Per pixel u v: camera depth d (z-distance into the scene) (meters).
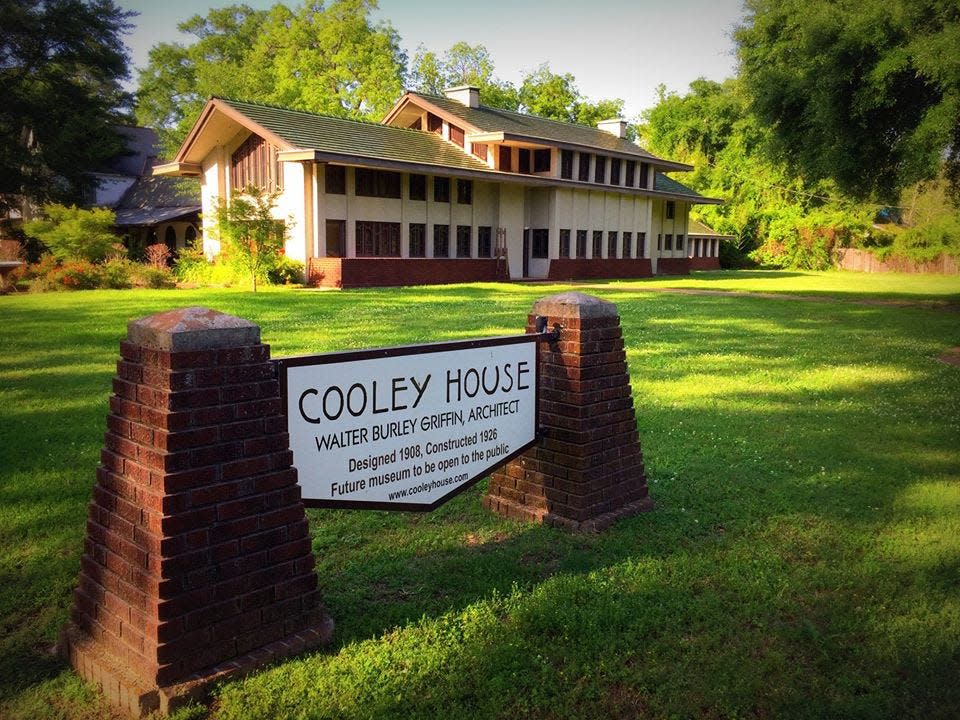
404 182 31.00
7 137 40.31
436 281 32.09
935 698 3.11
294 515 3.32
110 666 3.07
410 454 4.16
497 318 16.48
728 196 65.75
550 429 5.00
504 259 35.16
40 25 40.19
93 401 8.23
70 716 2.93
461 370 4.39
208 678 3.01
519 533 4.83
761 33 24.83
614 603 3.81
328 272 27.91
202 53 64.94
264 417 3.19
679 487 5.75
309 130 29.69
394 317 16.67
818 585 4.11
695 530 4.91
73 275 25.17
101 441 6.69
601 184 39.34
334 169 28.62
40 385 9.05
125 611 3.08
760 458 6.56
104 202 47.38
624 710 3.05
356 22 52.19
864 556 4.50
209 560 3.04
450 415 4.36
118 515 3.12
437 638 3.50
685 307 21.91
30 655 3.35
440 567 4.29
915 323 18.58
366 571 4.23
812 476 6.07
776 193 64.19
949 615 3.77
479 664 3.31
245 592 3.17
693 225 59.06
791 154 25.50
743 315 19.77
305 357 3.57
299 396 3.57
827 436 7.34
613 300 24.44
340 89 51.78
